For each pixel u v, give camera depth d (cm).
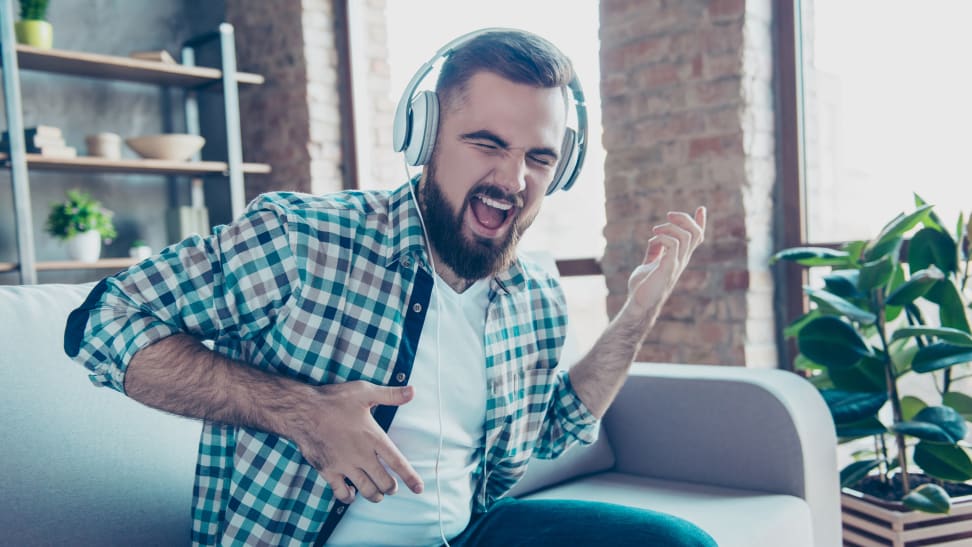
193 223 357
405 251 92
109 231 331
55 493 93
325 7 354
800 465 137
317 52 351
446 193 90
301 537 88
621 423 164
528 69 86
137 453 101
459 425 98
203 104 392
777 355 237
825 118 230
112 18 366
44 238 345
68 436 96
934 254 170
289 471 87
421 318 93
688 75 237
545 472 149
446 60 90
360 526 93
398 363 91
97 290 83
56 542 91
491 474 113
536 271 115
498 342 102
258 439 87
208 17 387
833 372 174
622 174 256
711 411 150
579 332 281
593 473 162
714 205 234
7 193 335
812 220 235
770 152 235
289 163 358
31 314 100
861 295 162
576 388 114
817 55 230
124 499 98
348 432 77
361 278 91
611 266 260
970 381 197
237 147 344
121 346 79
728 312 233
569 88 101
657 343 251
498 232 91
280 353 87
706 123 234
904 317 203
